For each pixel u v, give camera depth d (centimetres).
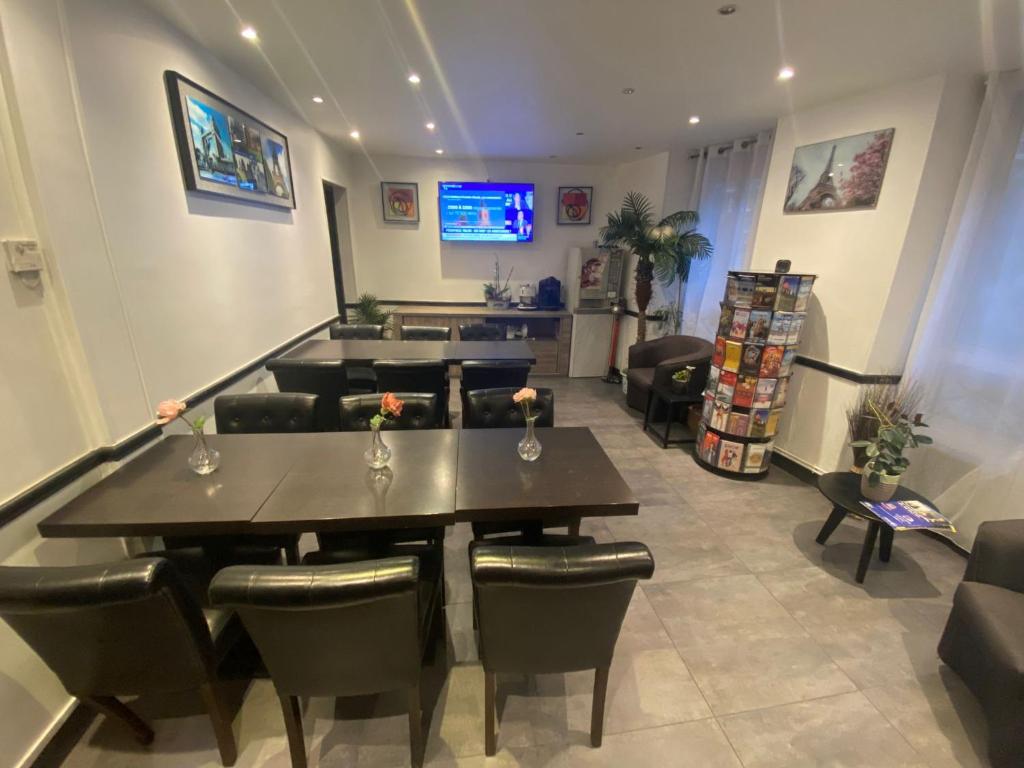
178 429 210
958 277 238
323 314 417
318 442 193
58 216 147
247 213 275
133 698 160
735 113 312
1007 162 221
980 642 150
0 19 128
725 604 206
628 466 339
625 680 169
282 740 147
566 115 330
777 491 304
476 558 110
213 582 102
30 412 142
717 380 317
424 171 528
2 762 128
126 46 176
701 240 413
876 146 258
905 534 262
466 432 205
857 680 171
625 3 175
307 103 315
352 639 115
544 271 584
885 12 174
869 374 275
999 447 225
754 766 142
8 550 133
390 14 188
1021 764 131
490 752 142
